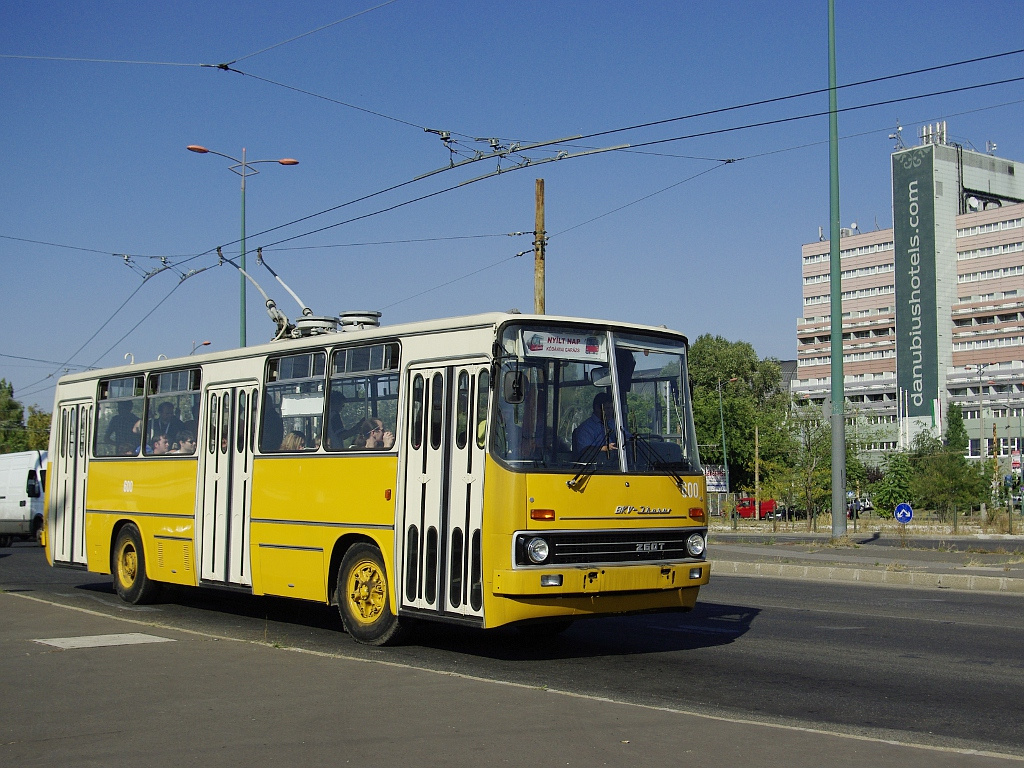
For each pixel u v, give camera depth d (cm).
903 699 887
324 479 1225
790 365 16162
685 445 1123
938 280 12862
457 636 1259
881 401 13725
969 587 1909
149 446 1576
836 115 2559
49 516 1831
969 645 1184
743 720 785
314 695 828
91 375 1756
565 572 995
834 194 2600
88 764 638
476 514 1021
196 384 1484
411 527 1098
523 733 701
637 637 1254
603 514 1030
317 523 1228
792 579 2114
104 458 1689
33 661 995
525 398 1016
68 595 1778
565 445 1028
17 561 2619
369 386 1185
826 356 14662
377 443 1157
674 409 1126
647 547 1059
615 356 1088
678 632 1295
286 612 1538
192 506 1460
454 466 1055
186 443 1491
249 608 1588
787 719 808
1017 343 12231
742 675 1000
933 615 1463
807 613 1489
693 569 1089
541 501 995
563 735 695
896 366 13238
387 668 948
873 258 14075
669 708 841
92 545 1703
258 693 838
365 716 753
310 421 1266
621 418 1072
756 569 2245
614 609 1032
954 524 4322
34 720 752
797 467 4750
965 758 640
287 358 1321
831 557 2428
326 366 1251
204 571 1426
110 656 1020
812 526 4834
